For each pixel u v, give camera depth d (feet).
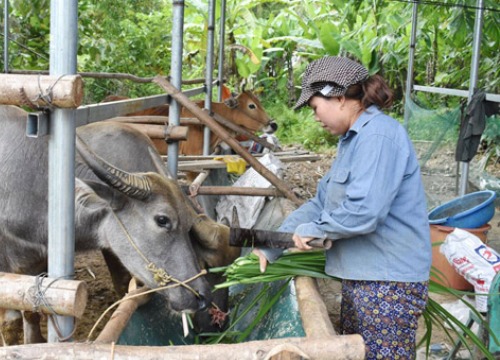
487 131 20.61
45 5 22.74
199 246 10.90
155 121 18.01
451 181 23.61
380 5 39.47
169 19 34.83
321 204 9.12
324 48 41.04
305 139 43.32
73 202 7.22
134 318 9.94
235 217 9.02
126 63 30.22
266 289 10.34
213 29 22.00
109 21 27.71
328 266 8.64
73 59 6.96
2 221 10.65
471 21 24.18
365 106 7.91
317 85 7.92
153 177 9.86
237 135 28.86
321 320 7.47
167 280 9.67
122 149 12.04
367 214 7.36
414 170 7.94
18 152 10.62
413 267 8.05
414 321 8.26
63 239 7.18
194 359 6.57
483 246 12.50
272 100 50.52
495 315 10.37
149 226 9.70
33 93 6.73
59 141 7.04
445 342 14.07
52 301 6.90
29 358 6.56
